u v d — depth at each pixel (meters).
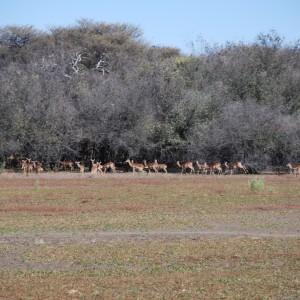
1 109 82.31
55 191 55.59
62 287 22.72
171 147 86.19
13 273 24.97
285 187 61.44
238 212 42.66
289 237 33.12
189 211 43.03
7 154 84.44
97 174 76.88
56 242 31.50
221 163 85.38
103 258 27.69
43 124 82.62
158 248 29.83
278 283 23.28
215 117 86.81
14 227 35.72
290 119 87.31
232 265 26.45
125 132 83.69
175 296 21.56
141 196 52.12
